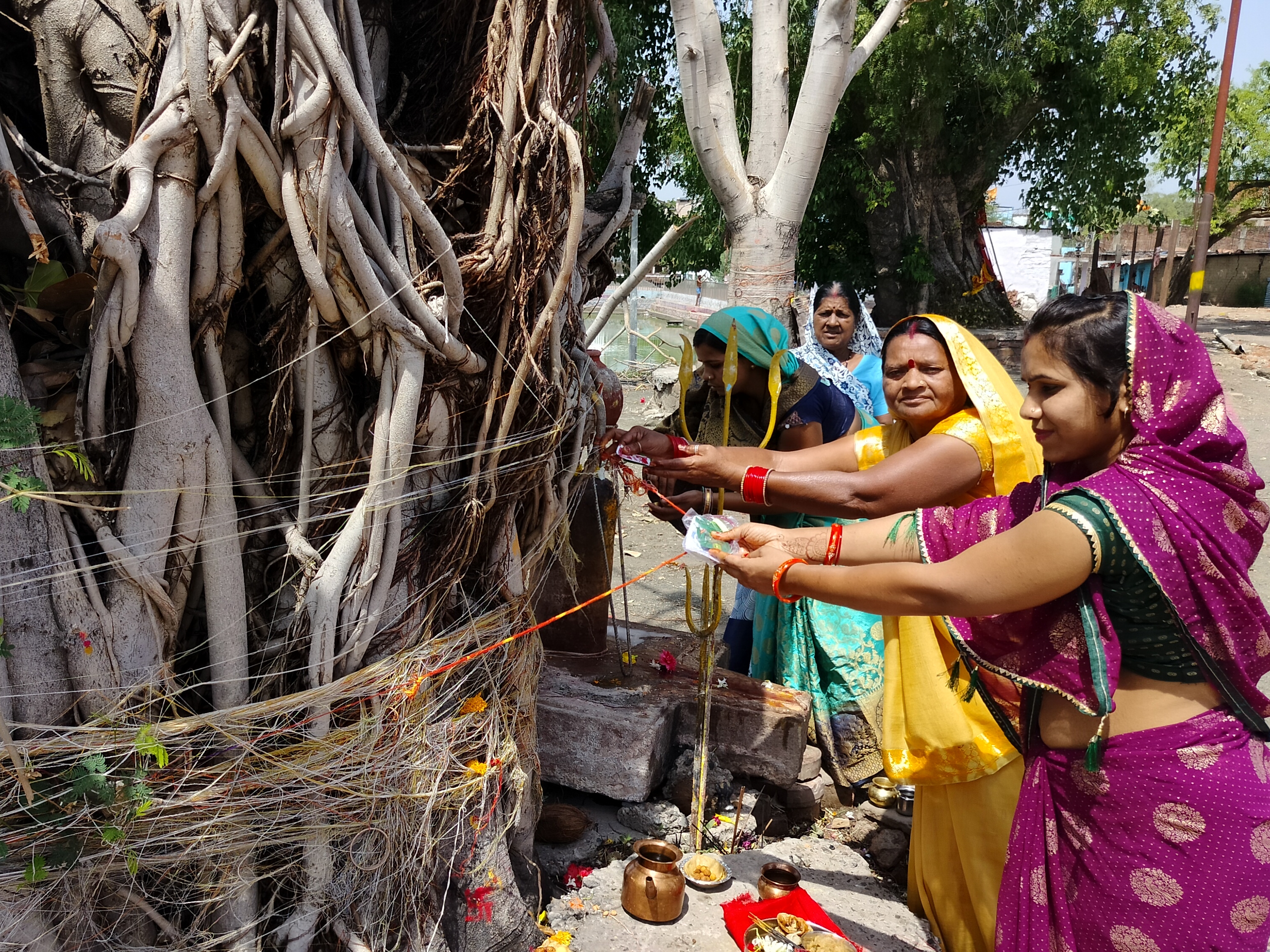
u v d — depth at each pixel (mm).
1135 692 1734
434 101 2076
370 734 1729
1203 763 1671
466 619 1979
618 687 2846
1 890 1489
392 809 1795
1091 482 1653
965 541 1896
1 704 1454
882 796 2896
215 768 1593
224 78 1455
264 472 1813
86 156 1649
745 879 2430
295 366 1700
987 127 15305
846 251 16781
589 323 2699
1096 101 14672
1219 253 30641
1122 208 15883
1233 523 1644
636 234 12250
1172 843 1678
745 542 2170
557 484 2150
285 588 1765
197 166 1518
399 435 1670
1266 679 4062
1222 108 9523
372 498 1678
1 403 1387
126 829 1541
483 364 1826
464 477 1912
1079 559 1608
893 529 2016
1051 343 1705
